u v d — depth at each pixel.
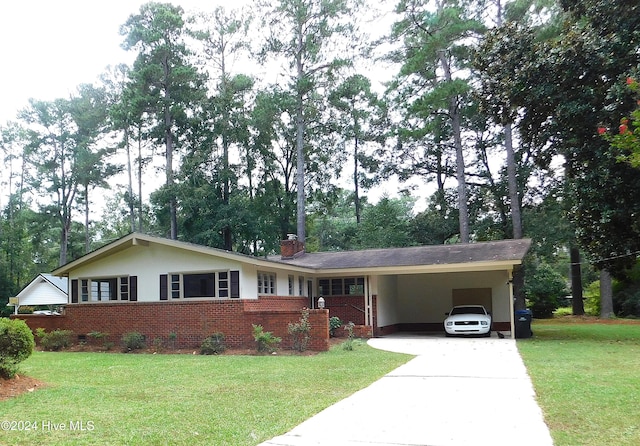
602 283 32.69
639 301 31.97
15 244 52.81
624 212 17.42
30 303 39.62
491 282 24.67
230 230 39.56
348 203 50.31
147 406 7.80
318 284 23.16
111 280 19.30
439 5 31.45
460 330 20.44
